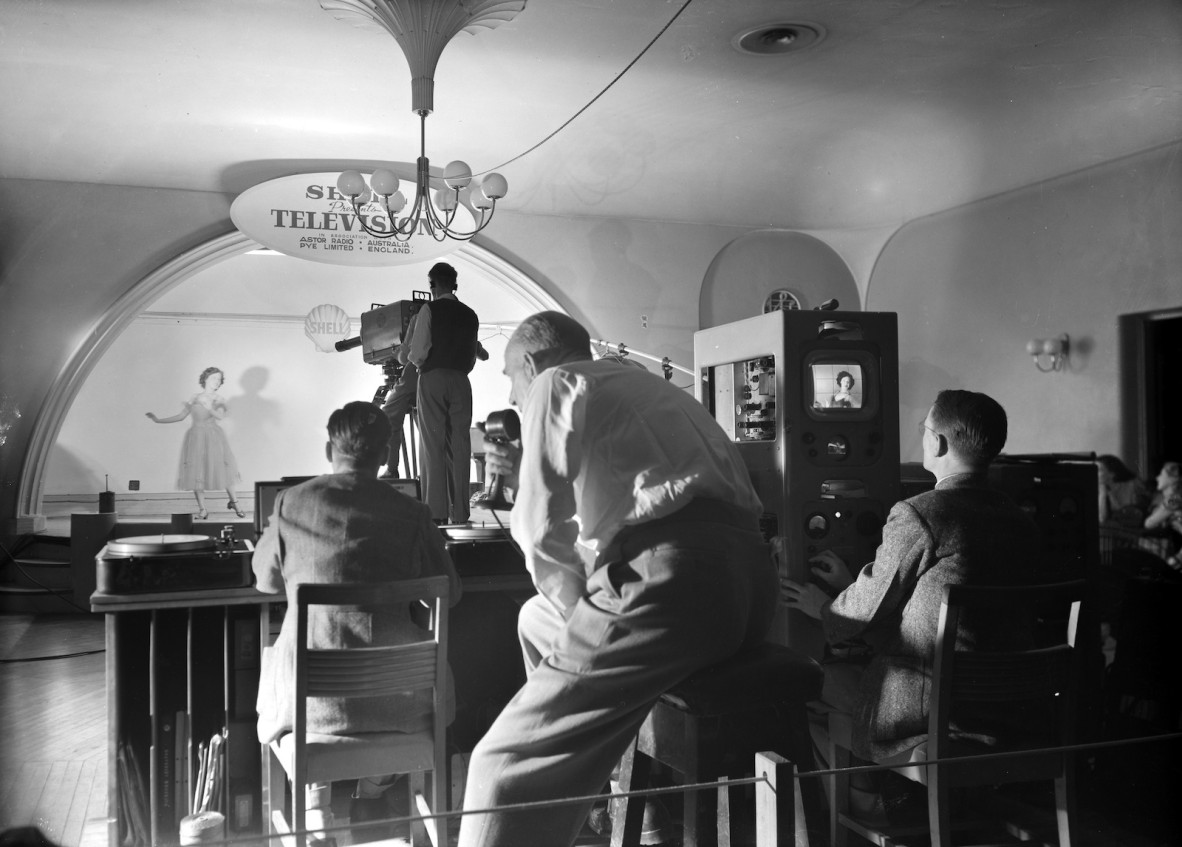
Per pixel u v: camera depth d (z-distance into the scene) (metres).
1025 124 4.09
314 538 2.15
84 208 4.96
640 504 1.71
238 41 4.04
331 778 2.05
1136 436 3.59
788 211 4.79
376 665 2.01
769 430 2.74
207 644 2.47
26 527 3.90
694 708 1.76
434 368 3.27
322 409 11.20
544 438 1.73
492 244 4.98
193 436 10.09
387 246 5.14
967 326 4.12
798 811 1.84
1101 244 3.84
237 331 10.84
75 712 2.74
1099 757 2.48
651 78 4.22
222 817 2.19
